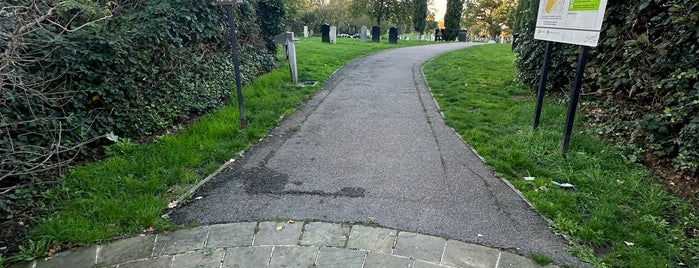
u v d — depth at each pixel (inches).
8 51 108.3
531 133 179.9
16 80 124.7
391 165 154.3
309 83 326.0
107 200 118.6
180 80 213.6
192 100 219.5
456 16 1259.2
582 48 145.2
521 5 592.1
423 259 96.3
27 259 95.1
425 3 1238.3
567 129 154.3
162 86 201.2
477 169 150.3
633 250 98.2
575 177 137.3
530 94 280.1
